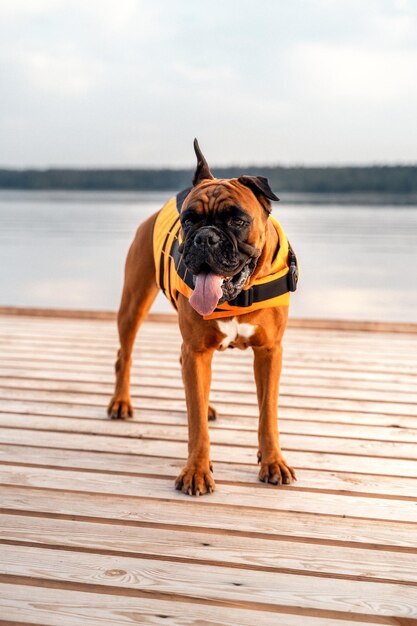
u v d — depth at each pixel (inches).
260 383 126.2
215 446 138.9
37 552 95.4
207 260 106.9
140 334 263.6
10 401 169.9
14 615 81.1
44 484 118.4
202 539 99.8
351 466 128.5
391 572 91.7
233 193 113.2
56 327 277.3
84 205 3144.7
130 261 154.6
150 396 175.9
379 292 460.1
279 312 121.9
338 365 213.3
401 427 152.3
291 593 86.5
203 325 118.6
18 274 565.9
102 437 143.6
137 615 81.7
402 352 233.0
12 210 2453.2
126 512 108.1
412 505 111.7
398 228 1246.3
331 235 1057.5
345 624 80.7
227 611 82.8
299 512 108.8
